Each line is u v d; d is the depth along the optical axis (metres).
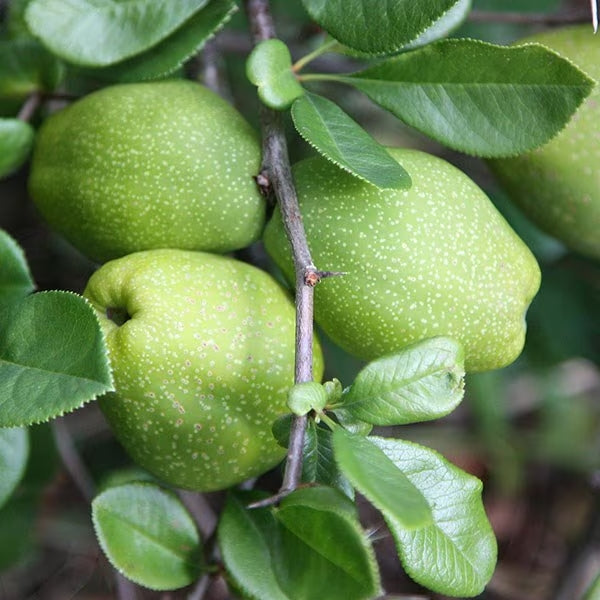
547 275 0.52
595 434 0.62
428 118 0.42
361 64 0.53
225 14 0.43
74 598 0.55
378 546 0.57
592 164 0.43
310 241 0.40
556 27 0.48
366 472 0.36
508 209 0.51
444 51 0.41
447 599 0.56
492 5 0.53
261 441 0.40
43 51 0.45
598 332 0.52
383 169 0.40
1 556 0.49
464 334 0.41
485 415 0.56
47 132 0.44
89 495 0.50
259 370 0.40
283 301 0.41
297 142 0.52
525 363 0.53
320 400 0.37
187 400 0.40
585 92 0.40
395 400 0.38
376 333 0.41
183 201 0.42
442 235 0.40
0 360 0.38
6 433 0.42
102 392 0.38
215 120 0.42
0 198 0.54
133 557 0.41
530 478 0.63
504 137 0.41
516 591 0.60
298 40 0.52
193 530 0.42
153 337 0.39
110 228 0.42
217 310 0.40
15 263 0.41
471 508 0.39
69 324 0.38
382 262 0.40
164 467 0.41
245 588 0.40
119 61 0.43
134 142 0.42
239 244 0.42
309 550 0.37
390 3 0.41
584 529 0.53
